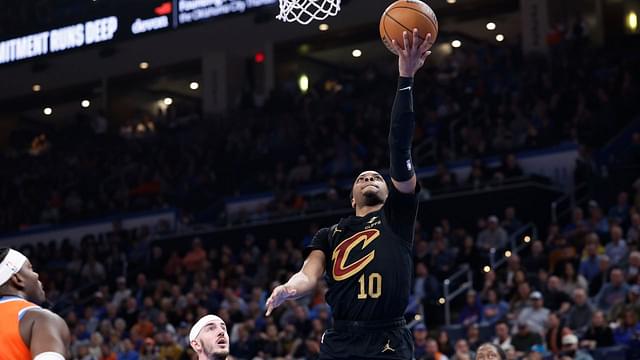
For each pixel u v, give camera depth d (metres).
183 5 24.83
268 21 29.91
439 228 19.88
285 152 27.88
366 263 5.24
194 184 28.69
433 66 29.64
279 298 5.23
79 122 34.31
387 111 27.70
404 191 5.26
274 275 21.41
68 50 26.75
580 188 22.00
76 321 21.73
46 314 4.76
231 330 18.61
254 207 26.73
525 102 24.97
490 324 16.30
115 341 19.58
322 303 18.16
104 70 33.88
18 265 5.00
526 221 21.23
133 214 28.39
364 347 5.19
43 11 27.30
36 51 27.31
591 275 16.80
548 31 27.97
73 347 20.52
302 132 28.41
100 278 25.77
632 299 14.71
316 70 32.94
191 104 35.22
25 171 32.53
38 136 34.56
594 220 18.94
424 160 25.14
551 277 16.14
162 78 34.25
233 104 32.28
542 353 14.27
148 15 25.38
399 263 5.22
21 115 37.03
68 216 29.66
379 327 5.20
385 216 5.35
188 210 27.91
